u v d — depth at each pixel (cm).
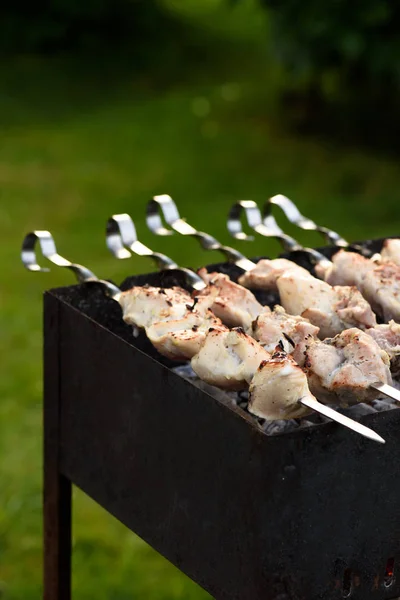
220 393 175
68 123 709
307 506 148
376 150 648
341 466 149
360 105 700
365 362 161
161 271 208
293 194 587
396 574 159
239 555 153
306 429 144
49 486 208
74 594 285
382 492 153
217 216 553
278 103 725
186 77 802
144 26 885
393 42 547
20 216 556
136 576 293
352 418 151
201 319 177
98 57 834
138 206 571
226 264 220
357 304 183
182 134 684
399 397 155
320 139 668
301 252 224
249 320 183
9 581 290
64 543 211
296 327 170
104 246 515
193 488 162
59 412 200
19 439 353
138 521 179
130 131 690
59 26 855
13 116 718
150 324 183
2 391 382
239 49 862
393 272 199
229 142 667
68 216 557
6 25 855
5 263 495
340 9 553
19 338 424
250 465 147
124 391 177
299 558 150
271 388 149
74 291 199
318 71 602
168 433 167
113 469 185
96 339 183
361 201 576
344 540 152
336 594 154
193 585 290
